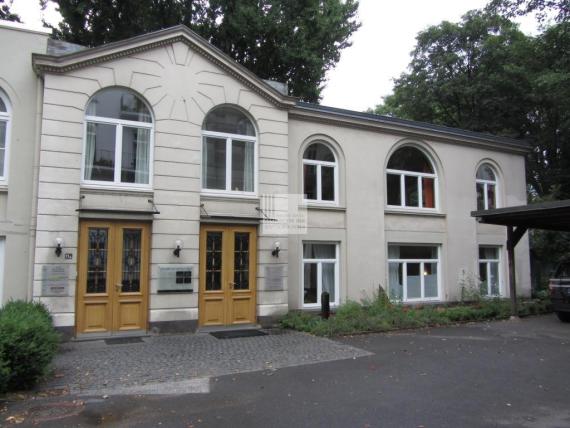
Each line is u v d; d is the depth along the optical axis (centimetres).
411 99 3030
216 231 1255
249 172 1327
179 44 1239
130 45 1170
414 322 1280
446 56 2870
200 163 1238
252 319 1271
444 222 1714
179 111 1223
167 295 1168
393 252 1620
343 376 772
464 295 1695
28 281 1080
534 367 834
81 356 913
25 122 1109
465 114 2955
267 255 1295
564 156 2773
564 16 1973
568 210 1305
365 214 1532
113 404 632
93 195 1128
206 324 1215
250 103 1318
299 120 1451
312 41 2253
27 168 1103
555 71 2192
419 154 1720
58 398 657
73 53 1109
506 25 2753
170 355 923
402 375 778
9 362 660
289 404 631
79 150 1110
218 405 627
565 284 1384
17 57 1118
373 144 1578
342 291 1472
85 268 1105
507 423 559
